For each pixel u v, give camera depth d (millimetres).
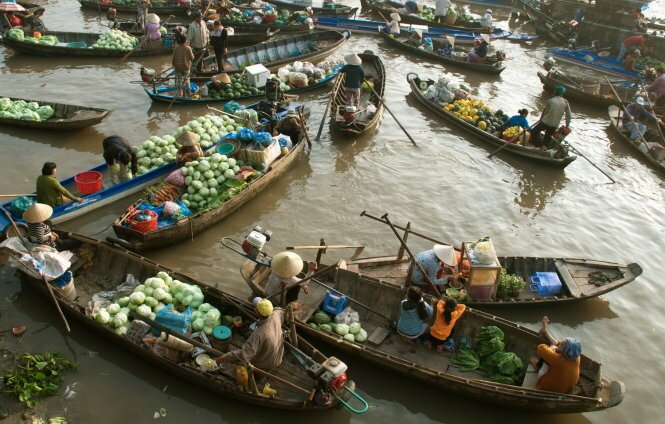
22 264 10094
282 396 8867
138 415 8695
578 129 20812
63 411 8602
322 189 15430
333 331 10133
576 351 8398
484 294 11047
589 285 11672
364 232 13734
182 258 12305
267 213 14141
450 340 10086
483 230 14219
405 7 32781
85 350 9727
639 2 26953
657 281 12742
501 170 17266
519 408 9000
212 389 8945
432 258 10914
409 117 20469
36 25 24062
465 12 33219
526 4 34812
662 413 9414
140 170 14484
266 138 14773
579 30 29047
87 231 12805
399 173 16625
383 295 10750
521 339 9742
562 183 16859
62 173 14914
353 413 9062
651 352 10719
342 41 25578
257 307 8625
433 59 26641
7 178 14484
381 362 9375
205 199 13375
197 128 15289
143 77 19344
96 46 23531
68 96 19750
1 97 17562
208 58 22266
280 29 27938
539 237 14133
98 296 10398
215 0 29656
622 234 14516
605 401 8500
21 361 9352
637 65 26219
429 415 9141
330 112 18812
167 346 9141
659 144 19078
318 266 11609
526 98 23188
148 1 25938
